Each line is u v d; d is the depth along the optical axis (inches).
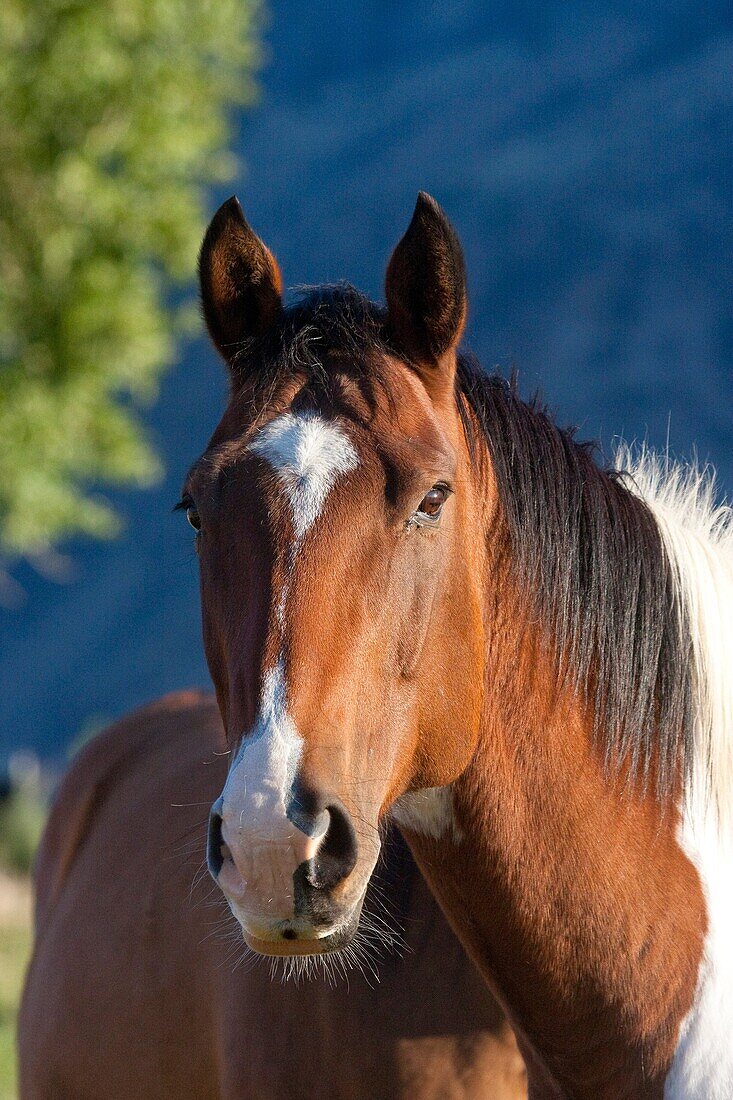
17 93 654.5
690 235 3435.0
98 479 817.5
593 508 175.9
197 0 698.8
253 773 138.6
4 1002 518.3
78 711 2878.9
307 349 159.8
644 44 4547.2
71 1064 246.4
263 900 136.7
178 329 746.2
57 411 698.2
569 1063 169.8
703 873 170.6
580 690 171.2
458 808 167.0
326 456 150.0
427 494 151.1
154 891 233.0
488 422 174.2
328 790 139.6
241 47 735.7
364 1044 181.5
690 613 177.8
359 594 147.2
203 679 2854.3
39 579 3329.2
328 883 139.5
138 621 3070.9
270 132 4940.9
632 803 170.1
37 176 673.0
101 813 287.9
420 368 161.9
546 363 3238.2
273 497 148.9
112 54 656.4
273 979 191.8
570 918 165.5
